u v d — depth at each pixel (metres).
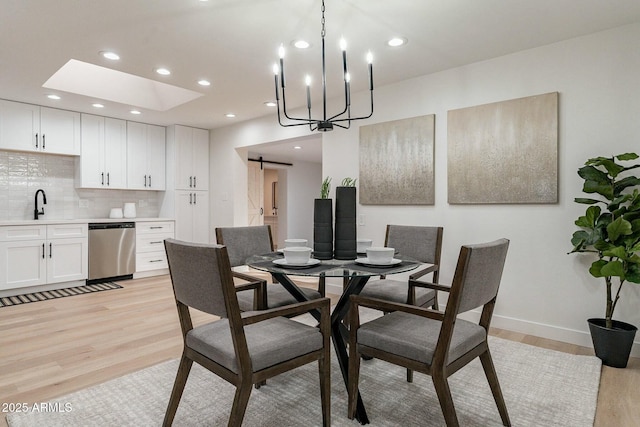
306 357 1.61
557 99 2.80
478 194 3.17
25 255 4.16
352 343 1.75
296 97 4.16
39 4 2.26
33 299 3.98
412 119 3.55
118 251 4.89
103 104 4.41
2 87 3.78
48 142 4.48
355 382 1.76
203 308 1.47
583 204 2.72
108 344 2.73
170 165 5.51
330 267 1.84
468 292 1.46
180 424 1.74
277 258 2.20
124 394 2.01
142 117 5.04
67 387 2.10
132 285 4.67
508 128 3.01
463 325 1.73
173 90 4.51
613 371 2.33
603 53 2.64
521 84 2.97
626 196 2.32
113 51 2.95
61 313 3.49
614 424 1.76
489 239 3.14
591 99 2.68
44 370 2.31
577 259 2.75
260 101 4.32
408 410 1.86
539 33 2.67
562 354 2.55
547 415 1.82
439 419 1.79
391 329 1.69
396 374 2.27
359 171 3.96
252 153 7.90
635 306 2.54
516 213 3.01
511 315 3.04
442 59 3.13
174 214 5.45
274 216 9.49
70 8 2.31
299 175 9.08
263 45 2.85
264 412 1.84
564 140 2.79
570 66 2.76
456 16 2.42
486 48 2.92
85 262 4.61
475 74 3.20
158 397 1.98
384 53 3.00
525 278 2.97
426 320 1.82
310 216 9.38
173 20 2.47
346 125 4.08
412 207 3.60
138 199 5.59
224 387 2.10
